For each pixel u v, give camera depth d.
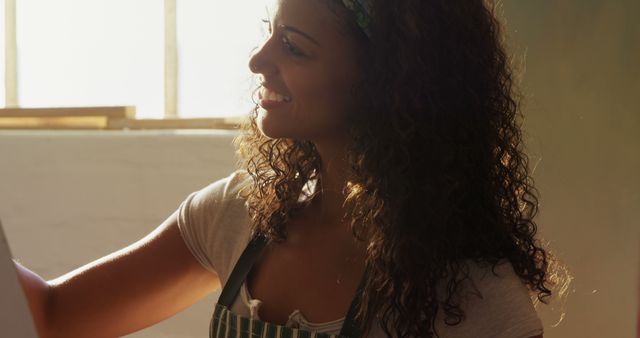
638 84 2.69
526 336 1.02
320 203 1.17
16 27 2.94
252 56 1.08
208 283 1.28
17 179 2.86
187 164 2.70
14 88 2.96
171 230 1.26
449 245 1.04
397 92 1.06
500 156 1.11
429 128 1.06
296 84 1.06
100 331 1.25
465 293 1.04
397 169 1.05
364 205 1.09
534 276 1.10
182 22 2.81
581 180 2.74
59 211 2.83
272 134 1.09
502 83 1.13
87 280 1.24
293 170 1.20
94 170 2.79
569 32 2.73
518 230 1.12
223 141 2.67
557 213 2.76
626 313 2.71
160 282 1.25
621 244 2.72
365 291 1.06
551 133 2.75
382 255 1.05
